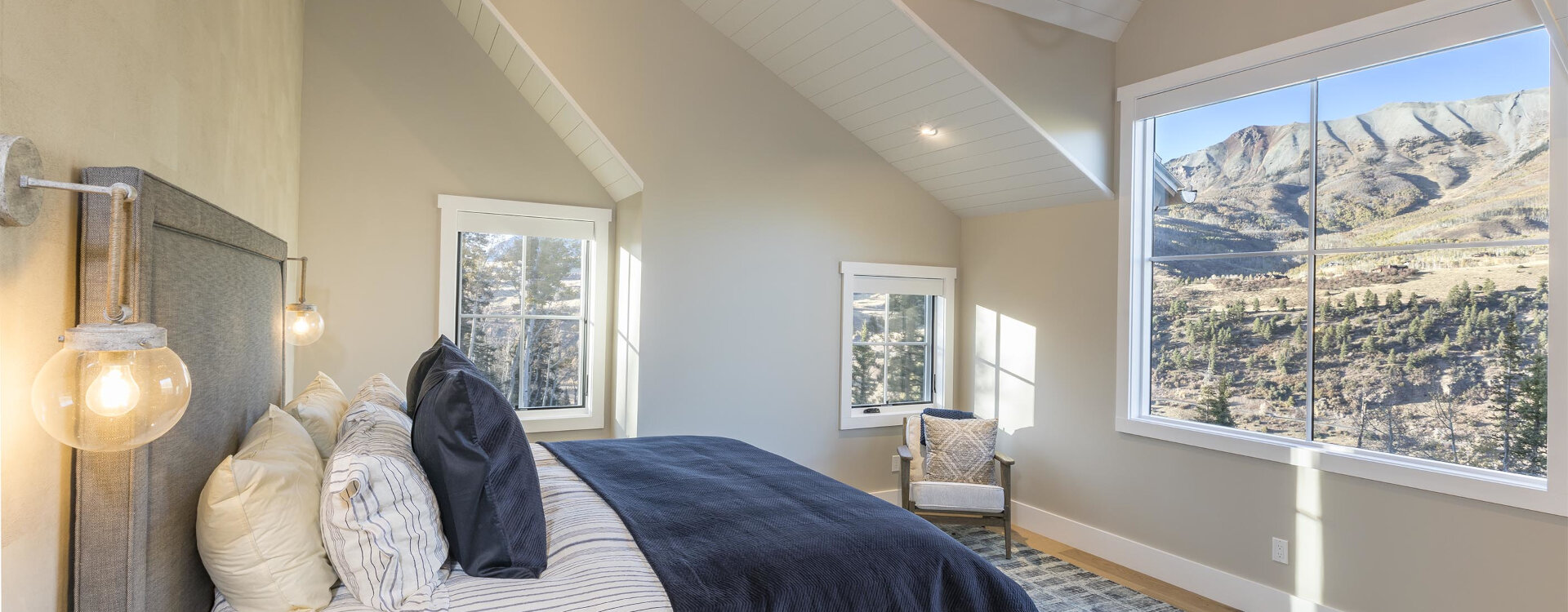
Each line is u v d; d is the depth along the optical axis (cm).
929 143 458
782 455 466
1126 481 418
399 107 398
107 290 112
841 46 405
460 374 180
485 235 421
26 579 100
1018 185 458
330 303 382
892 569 201
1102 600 371
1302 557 341
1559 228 271
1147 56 414
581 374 449
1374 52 320
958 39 373
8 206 84
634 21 416
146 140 135
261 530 149
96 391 86
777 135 461
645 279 421
